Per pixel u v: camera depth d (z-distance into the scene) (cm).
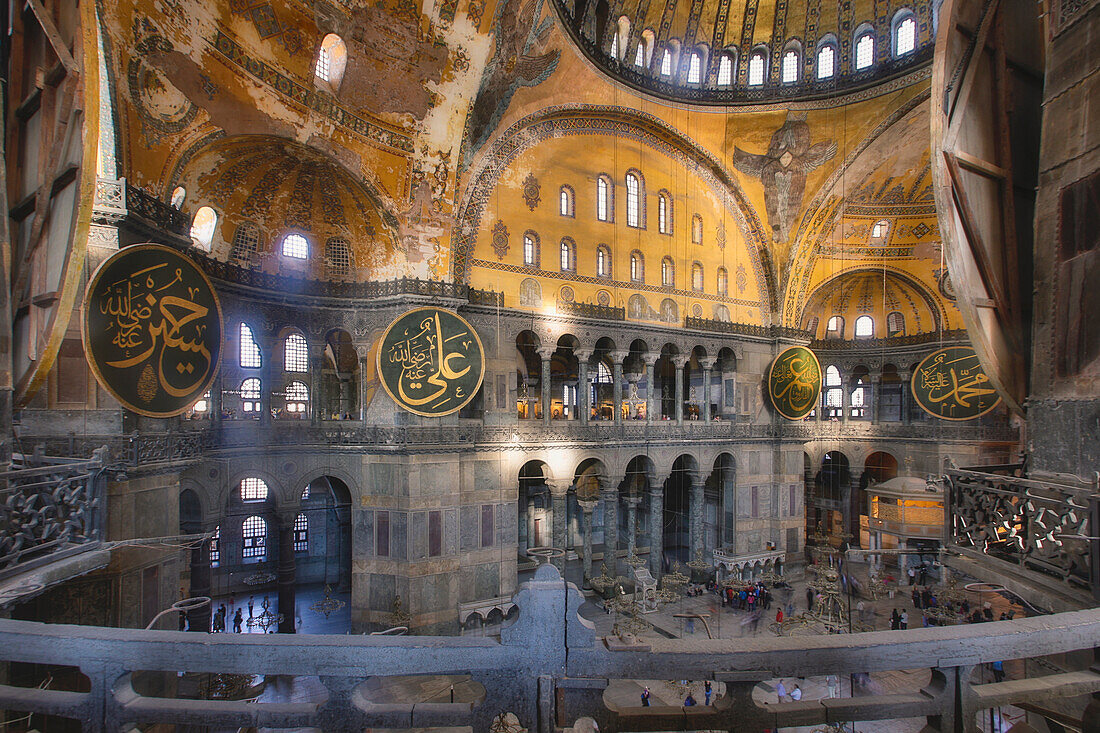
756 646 321
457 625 2005
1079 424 643
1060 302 679
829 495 3750
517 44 1903
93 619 1184
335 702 313
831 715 322
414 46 1706
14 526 569
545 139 2347
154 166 1355
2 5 597
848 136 2638
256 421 1900
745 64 2603
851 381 3462
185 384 1146
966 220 708
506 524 2186
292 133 1627
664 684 1817
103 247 1212
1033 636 339
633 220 2616
